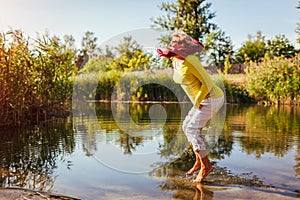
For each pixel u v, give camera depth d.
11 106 4.95
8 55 4.86
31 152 3.51
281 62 10.43
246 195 2.28
